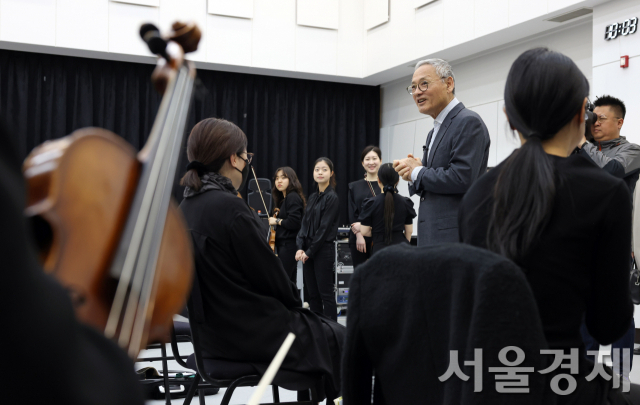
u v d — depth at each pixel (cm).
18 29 713
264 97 917
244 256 175
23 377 30
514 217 102
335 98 958
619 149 326
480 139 251
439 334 95
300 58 848
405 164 267
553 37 670
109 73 828
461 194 250
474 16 701
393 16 828
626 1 554
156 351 396
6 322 29
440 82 266
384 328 104
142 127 848
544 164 103
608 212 102
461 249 93
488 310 86
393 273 103
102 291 61
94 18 741
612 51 568
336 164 962
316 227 489
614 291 105
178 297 84
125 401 36
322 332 184
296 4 843
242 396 301
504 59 733
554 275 102
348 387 109
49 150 66
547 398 93
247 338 174
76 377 33
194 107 876
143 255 65
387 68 838
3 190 29
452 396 91
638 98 541
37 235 61
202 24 790
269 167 929
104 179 67
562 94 106
